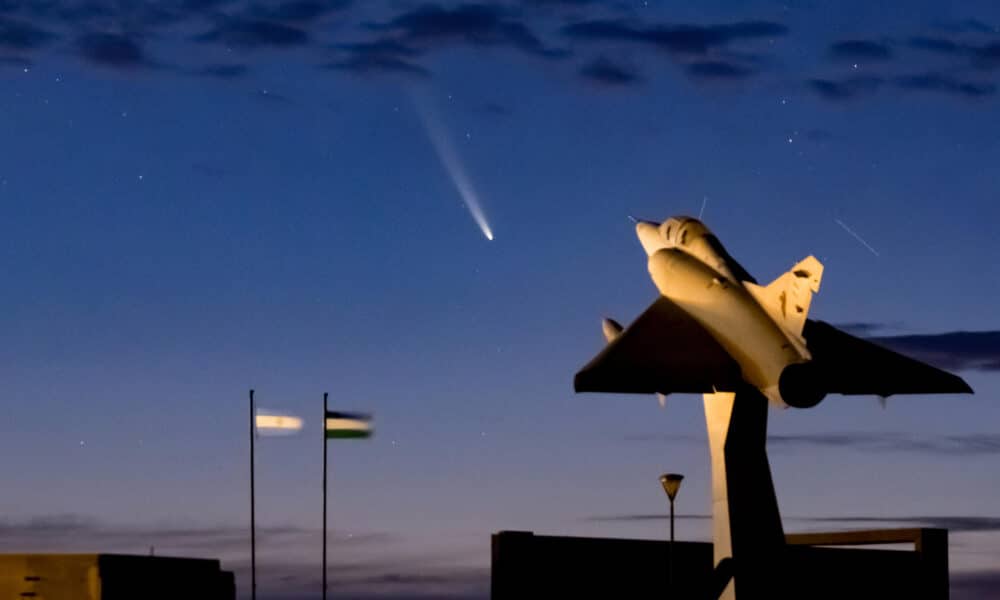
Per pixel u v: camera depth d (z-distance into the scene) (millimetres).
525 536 53906
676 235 50625
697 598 55312
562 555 54188
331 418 54750
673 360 46281
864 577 56062
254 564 53188
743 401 47312
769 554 47312
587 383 45594
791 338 44688
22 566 40094
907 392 46938
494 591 53656
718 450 47844
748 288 46875
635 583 54812
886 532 57625
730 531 47312
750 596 47062
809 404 44000
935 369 47562
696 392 45688
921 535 56438
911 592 56344
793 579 55219
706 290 47781
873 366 47094
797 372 43719
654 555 55156
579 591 54156
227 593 44375
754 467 47531
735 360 46094
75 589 39875
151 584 41188
